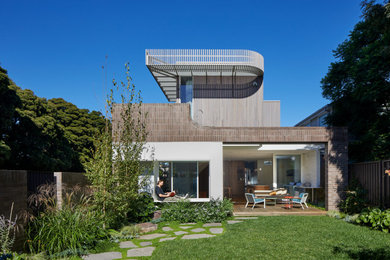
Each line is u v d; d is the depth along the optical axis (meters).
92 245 6.38
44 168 16.81
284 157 17.47
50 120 17.48
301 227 8.13
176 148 11.16
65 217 6.53
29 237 6.02
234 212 11.05
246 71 16.31
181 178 11.30
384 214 7.80
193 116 16.92
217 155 11.12
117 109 11.14
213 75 17.22
